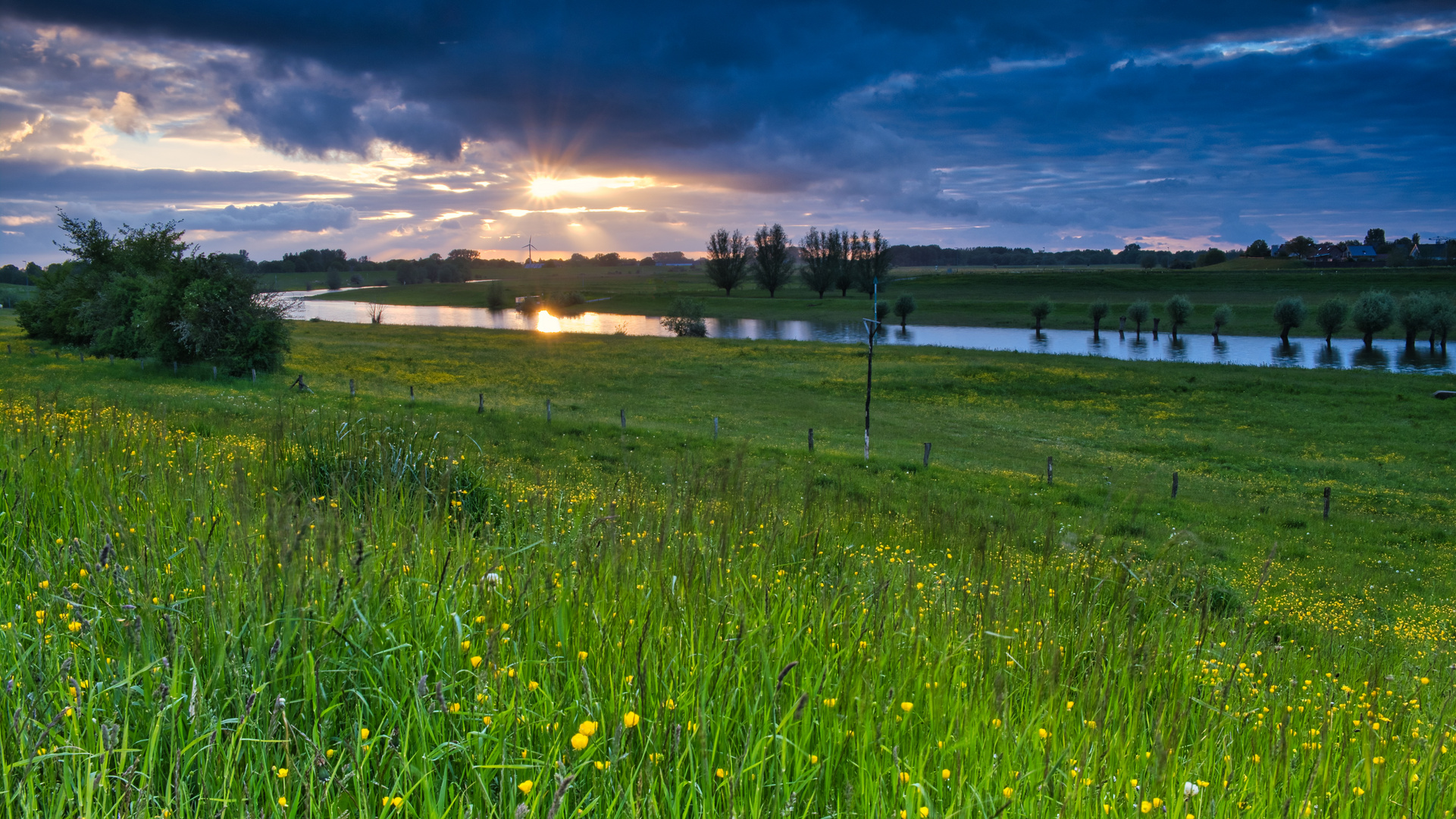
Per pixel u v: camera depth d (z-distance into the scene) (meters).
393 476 6.32
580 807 2.53
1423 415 53.53
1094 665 4.14
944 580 6.20
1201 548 21.09
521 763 2.71
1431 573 21.97
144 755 2.59
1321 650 8.52
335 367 60.75
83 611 3.22
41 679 2.70
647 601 3.97
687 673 3.39
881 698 3.51
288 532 3.46
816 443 40.94
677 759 2.64
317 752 2.49
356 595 3.42
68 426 7.07
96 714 2.72
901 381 66.75
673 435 36.88
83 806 2.21
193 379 45.34
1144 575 6.43
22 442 6.02
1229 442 46.69
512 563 4.41
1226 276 199.75
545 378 64.06
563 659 3.39
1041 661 4.25
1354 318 101.19
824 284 181.50
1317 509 30.94
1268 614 11.81
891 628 4.24
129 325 51.22
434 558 4.33
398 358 70.88
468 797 2.64
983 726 3.48
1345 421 52.34
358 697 2.97
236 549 3.76
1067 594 6.16
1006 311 154.00
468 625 3.44
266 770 2.50
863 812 2.79
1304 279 188.75
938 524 11.66
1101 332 128.25
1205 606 6.45
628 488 7.59
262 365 49.84
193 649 2.95
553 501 6.69
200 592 3.47
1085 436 48.38
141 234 62.81
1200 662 5.32
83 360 51.22
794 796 2.71
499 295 174.50
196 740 2.49
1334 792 3.55
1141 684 4.34
